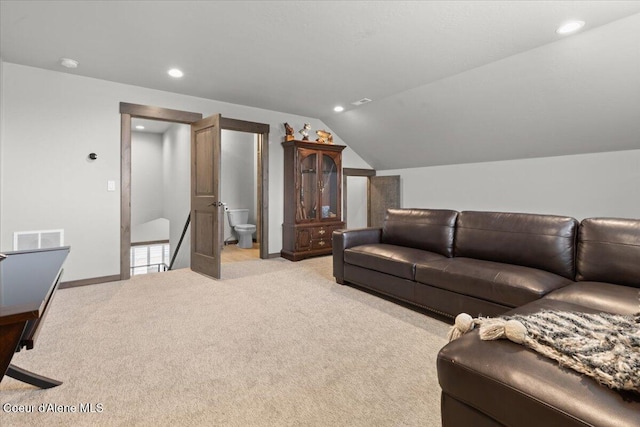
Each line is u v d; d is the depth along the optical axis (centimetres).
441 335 222
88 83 339
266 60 300
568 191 381
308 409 146
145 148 738
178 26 240
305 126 490
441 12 222
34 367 178
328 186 509
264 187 478
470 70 325
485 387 102
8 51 279
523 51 282
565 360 97
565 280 214
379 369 179
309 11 221
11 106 301
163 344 207
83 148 337
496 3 212
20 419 137
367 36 255
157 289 326
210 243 377
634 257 194
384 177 592
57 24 236
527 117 355
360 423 137
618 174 344
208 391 159
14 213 304
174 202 652
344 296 305
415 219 327
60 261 161
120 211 359
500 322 117
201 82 357
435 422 138
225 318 251
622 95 286
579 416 83
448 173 504
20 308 91
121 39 259
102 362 184
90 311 264
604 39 249
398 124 466
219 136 363
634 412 80
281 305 280
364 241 351
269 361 187
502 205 442
